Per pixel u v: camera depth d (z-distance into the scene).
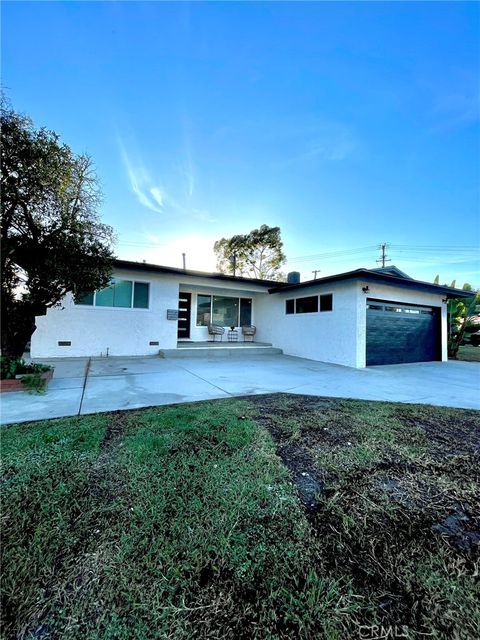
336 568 1.36
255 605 1.17
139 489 1.89
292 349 10.44
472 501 1.91
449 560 1.42
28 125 4.34
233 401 4.11
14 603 1.16
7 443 2.50
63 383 5.15
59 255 4.77
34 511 1.66
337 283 8.57
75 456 2.30
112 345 8.79
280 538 1.53
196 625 1.09
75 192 4.96
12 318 4.82
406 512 1.78
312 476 2.15
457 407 4.12
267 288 11.28
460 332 11.52
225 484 1.97
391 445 2.71
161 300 9.51
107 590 1.22
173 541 1.47
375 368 8.13
